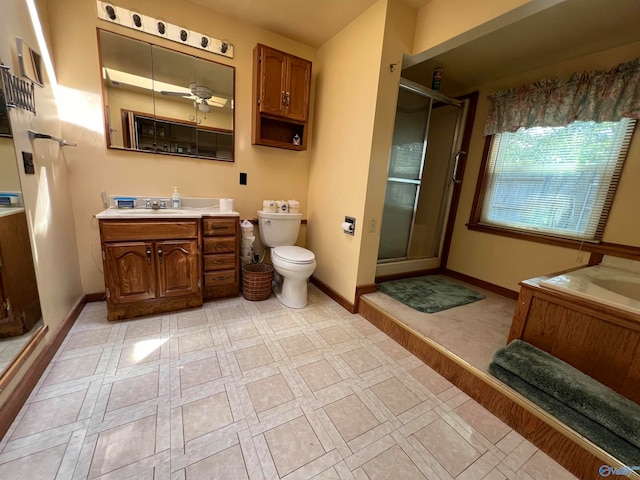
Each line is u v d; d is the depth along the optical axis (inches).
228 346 69.3
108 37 75.7
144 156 85.2
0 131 49.2
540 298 57.9
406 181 105.3
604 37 74.7
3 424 42.1
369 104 81.1
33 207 54.9
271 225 101.0
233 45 91.0
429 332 71.2
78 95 74.7
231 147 97.4
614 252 78.9
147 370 58.8
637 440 38.5
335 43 95.4
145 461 40.2
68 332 69.5
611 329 48.6
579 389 45.4
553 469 43.8
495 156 108.0
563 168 89.8
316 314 89.7
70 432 43.7
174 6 81.4
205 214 84.2
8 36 49.6
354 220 89.4
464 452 45.5
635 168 75.7
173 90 85.7
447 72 104.6
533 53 86.4
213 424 47.1
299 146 103.0
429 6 75.9
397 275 113.3
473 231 115.3
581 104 82.7
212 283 90.7
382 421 50.5
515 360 53.2
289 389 56.7
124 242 73.0
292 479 39.3
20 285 53.1
